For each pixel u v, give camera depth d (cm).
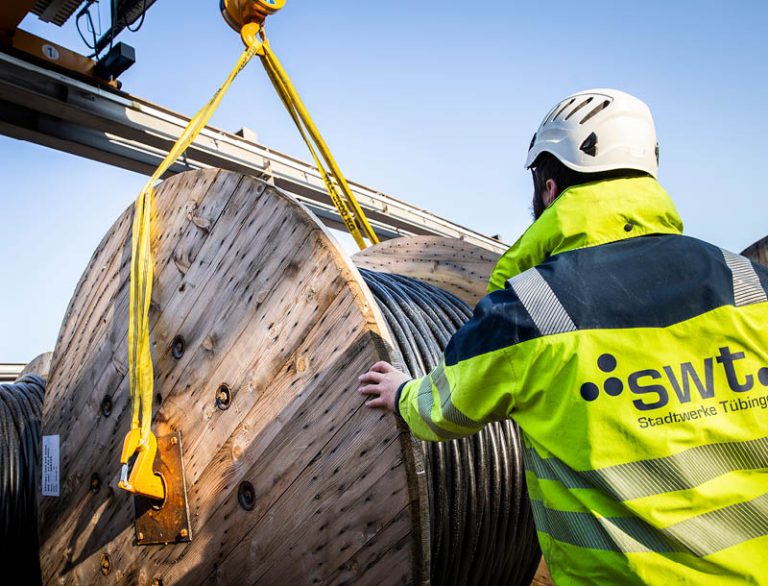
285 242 269
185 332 310
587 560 159
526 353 164
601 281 166
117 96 600
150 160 674
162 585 306
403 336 286
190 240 317
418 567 217
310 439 247
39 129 586
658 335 157
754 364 157
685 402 152
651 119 198
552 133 200
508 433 312
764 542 149
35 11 589
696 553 146
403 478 218
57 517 387
